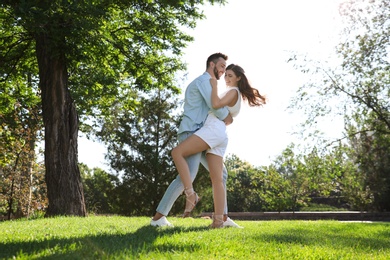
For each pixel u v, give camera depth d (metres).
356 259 3.20
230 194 34.00
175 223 6.16
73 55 10.75
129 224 5.80
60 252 2.85
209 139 4.94
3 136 17.73
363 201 25.59
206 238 3.88
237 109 5.30
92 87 16.00
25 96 17.38
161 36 13.88
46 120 10.82
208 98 4.99
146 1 12.77
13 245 3.26
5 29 13.62
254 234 4.48
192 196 4.80
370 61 19.02
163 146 21.19
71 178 10.68
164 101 21.33
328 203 36.03
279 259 3.03
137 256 2.75
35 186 18.83
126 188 20.61
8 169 18.33
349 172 22.78
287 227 6.30
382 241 4.72
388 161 22.83
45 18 9.36
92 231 4.62
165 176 20.94
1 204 20.70
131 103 17.89
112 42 13.36
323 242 4.21
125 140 20.78
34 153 18.22
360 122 20.06
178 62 15.01
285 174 27.12
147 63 14.54
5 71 14.11
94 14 9.99
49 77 10.88
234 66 5.45
